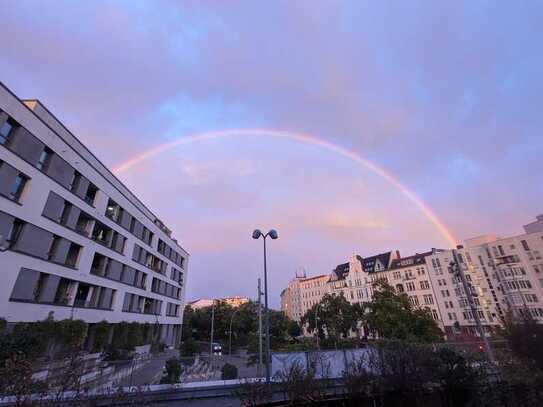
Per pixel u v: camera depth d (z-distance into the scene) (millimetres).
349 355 14305
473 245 71312
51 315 23297
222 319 87125
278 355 15430
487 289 65125
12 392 6445
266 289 19375
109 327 30781
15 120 21406
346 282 94250
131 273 40469
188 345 38312
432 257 76188
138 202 45188
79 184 28875
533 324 13219
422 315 38719
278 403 8688
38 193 23203
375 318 40500
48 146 24531
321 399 8898
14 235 21359
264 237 21328
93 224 31406
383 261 89812
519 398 9766
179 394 15023
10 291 20016
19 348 17672
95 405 7652
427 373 9391
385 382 9094
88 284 29922
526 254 61250
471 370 9969
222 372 18500
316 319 66250
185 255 71875
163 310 54188
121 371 15938
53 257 24688
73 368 8000
